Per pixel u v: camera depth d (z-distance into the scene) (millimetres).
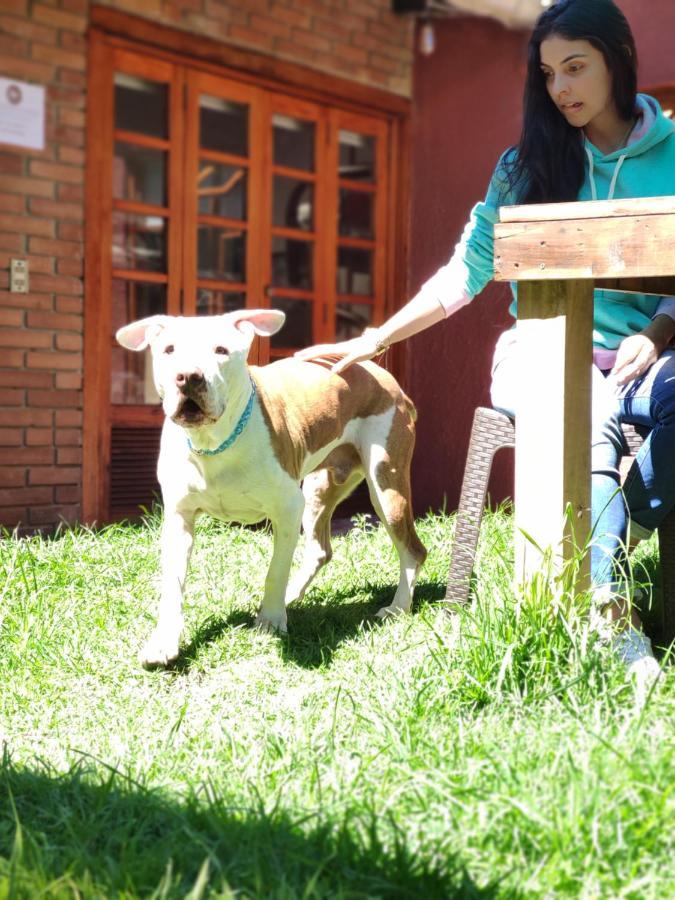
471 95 5203
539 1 4879
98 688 2107
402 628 2285
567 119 2170
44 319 4258
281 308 5051
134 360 4566
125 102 4500
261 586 2713
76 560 2881
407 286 5469
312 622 2480
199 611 2518
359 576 2951
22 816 1452
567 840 1207
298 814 1364
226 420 2258
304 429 2490
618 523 1892
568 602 1793
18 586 2584
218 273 4836
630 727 1463
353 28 5172
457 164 5270
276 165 5004
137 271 4562
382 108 5324
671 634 2027
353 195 5305
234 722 1896
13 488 4191
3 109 4094
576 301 1806
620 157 2189
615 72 2123
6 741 1838
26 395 4219
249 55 4812
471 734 1572
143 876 1214
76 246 4348
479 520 2312
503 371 2283
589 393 1854
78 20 4285
